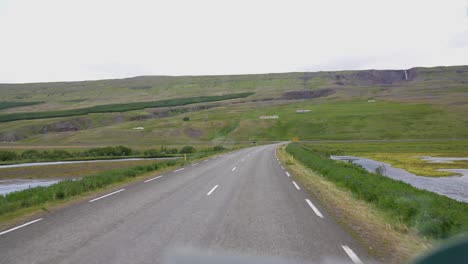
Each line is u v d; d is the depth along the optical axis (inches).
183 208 396.2
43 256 229.1
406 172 1268.5
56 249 244.2
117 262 214.7
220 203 427.8
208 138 4995.1
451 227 268.5
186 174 813.9
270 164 1095.6
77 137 5152.6
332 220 330.3
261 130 5310.0
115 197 488.7
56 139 5083.7
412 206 334.3
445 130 4375.0
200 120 6151.6
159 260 217.5
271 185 600.4
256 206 406.0
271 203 425.4
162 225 313.9
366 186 481.7
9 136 5221.5
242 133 5201.8
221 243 255.0
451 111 5428.2
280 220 331.3
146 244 253.6
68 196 513.0
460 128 4402.1
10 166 1774.1
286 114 6432.1
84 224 323.0
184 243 255.4
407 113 5575.8
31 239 273.0
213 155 1768.0
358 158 1902.1
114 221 333.7
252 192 519.8
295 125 5433.1
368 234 279.3
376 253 230.8
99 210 393.4
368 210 378.6
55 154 2576.3
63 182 624.1
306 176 743.1
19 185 1030.4
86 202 454.3
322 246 246.5
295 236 273.4
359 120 5398.6
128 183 665.6
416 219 296.0
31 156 2529.5
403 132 4480.8
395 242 256.2
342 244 251.4
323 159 1074.7
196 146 3885.3
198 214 362.0
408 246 246.4
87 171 1406.3
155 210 386.0
